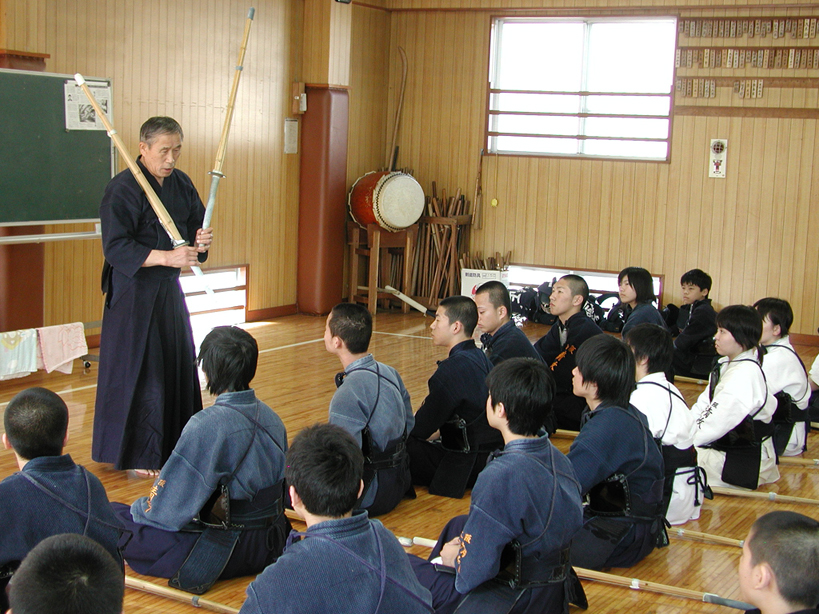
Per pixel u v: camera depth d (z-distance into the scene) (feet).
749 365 12.30
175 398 12.21
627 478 9.40
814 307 25.49
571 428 15.28
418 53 28.68
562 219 27.86
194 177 22.45
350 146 27.89
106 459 11.98
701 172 26.22
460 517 9.11
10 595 4.10
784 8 24.86
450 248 28.25
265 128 24.67
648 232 26.96
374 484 10.91
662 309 26.94
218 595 8.83
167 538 8.94
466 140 28.55
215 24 22.53
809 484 13.25
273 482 9.02
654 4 25.81
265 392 17.58
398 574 5.76
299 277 26.66
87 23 19.03
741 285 26.16
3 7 16.33
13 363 16.56
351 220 27.73
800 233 25.44
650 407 10.49
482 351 12.21
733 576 9.86
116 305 11.80
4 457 12.91
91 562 4.19
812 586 5.37
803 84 24.99
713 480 12.64
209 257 23.40
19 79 16.07
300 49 25.58
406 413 11.72
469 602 7.45
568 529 7.52
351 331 10.80
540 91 27.66
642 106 26.76
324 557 5.57
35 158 16.49
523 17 27.63
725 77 25.67
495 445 12.21
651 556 10.33
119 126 20.12
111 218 11.52
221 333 8.91
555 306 15.29
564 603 7.68
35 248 17.38
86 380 17.60
